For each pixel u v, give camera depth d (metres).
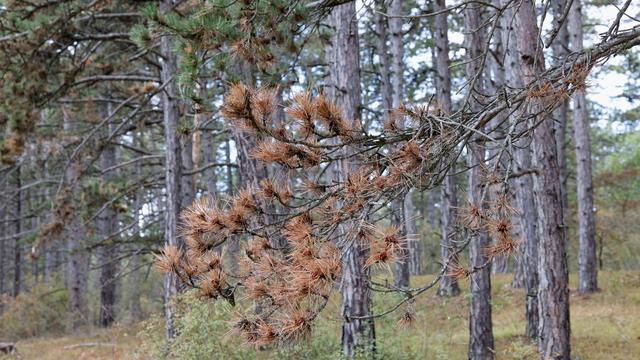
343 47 7.19
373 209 2.91
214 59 4.55
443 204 11.95
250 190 3.05
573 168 23.11
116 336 13.58
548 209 5.91
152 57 12.62
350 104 7.10
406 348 7.54
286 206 3.04
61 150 12.26
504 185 2.88
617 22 3.38
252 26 4.22
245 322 2.77
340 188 3.00
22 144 9.45
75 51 9.53
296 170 3.15
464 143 3.08
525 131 3.24
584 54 3.42
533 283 9.95
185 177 12.62
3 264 23.98
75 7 8.63
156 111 11.62
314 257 2.70
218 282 2.86
